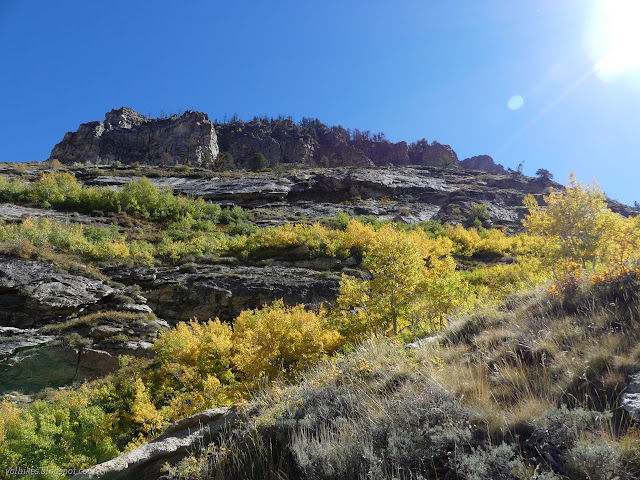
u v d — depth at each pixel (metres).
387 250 12.89
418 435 3.06
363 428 3.39
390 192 62.00
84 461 9.50
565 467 2.44
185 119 112.00
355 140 151.62
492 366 4.01
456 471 2.65
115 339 17.25
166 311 22.33
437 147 154.75
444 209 58.84
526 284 8.30
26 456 9.41
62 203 40.00
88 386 13.93
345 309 13.66
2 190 39.09
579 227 11.12
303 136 138.25
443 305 11.54
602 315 4.20
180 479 3.59
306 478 3.17
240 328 15.44
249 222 43.81
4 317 18.08
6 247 21.89
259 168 92.00
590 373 3.23
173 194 52.00
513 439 2.80
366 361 4.81
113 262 25.14
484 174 83.88
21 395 14.29
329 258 29.36
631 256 6.02
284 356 11.53
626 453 2.35
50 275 20.52
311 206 53.06
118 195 42.50
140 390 11.24
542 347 3.90
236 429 4.17
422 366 4.25
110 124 113.94
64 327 17.92
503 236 44.09
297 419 3.99
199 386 11.88
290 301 23.16
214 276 24.39
